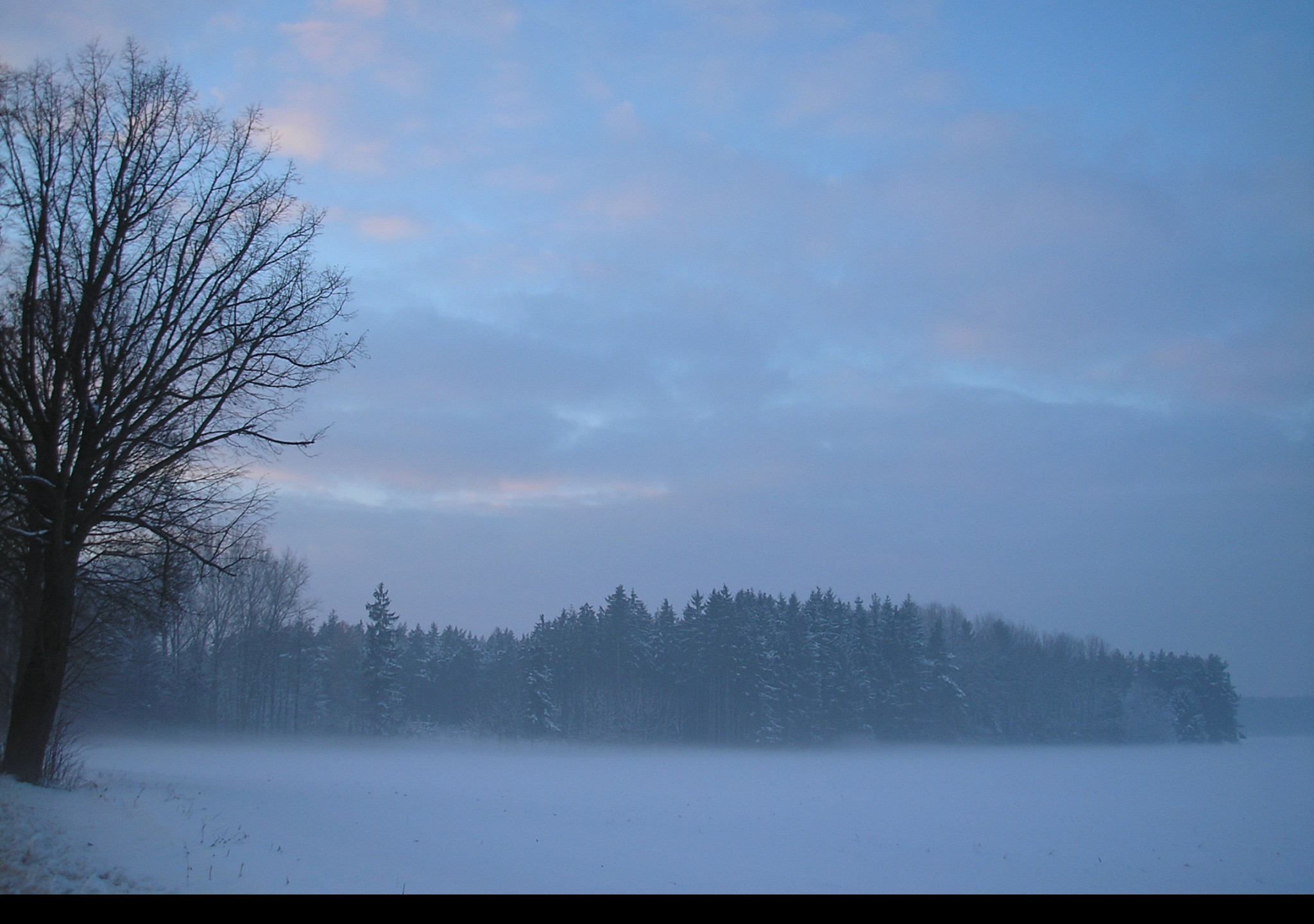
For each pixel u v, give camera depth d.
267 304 20.22
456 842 20.78
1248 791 50.97
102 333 18.84
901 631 110.75
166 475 19.72
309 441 21.02
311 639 89.25
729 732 96.44
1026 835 29.14
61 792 16.97
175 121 19.70
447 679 110.56
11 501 17.20
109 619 20.94
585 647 102.94
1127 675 143.88
